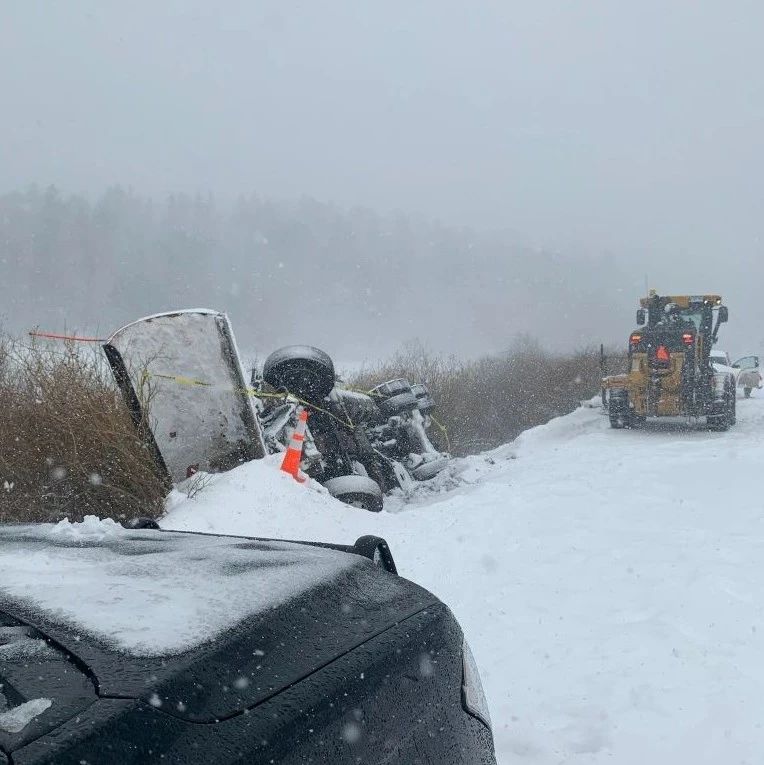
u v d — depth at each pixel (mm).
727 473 8562
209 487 6824
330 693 1729
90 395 6805
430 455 10172
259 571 2172
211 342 7219
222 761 1501
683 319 14828
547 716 3723
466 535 6547
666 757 3354
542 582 5438
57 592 1996
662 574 5398
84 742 1418
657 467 9156
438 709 1965
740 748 3379
